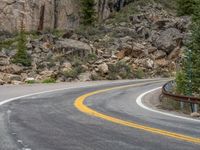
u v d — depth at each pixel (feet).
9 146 23.56
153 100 66.23
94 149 23.16
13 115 38.50
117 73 140.67
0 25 183.21
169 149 23.67
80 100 58.34
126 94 74.79
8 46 164.66
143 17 209.26
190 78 71.77
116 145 24.49
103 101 58.70
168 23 193.67
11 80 118.52
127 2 234.58
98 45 167.84
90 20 205.05
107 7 222.69
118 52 160.56
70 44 157.89
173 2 247.70
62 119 36.35
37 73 133.28
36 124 32.81
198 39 80.53
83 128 31.12
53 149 22.98
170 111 50.26
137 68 153.79
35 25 189.57
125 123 34.45
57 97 62.90
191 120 39.93
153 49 170.71
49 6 195.00
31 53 151.43
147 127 32.42
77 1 208.64
